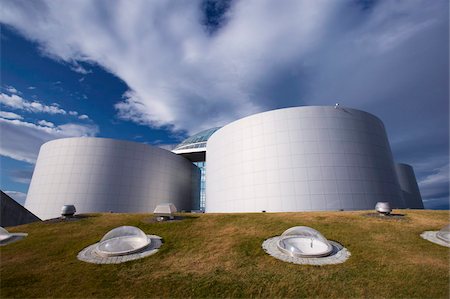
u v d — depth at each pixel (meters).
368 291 8.94
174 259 12.01
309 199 29.16
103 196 39.38
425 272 10.05
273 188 30.95
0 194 23.58
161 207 19.11
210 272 10.57
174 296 8.90
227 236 15.00
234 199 34.12
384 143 34.09
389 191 31.05
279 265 11.03
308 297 8.73
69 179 39.12
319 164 30.33
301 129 32.19
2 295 9.05
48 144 42.38
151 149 46.47
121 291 9.24
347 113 33.03
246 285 9.46
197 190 59.16
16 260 12.27
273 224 17.06
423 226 15.73
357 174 30.14
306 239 13.46
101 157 40.97
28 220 27.59
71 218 20.66
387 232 14.80
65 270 10.98
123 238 14.21
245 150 34.72
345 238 14.04
